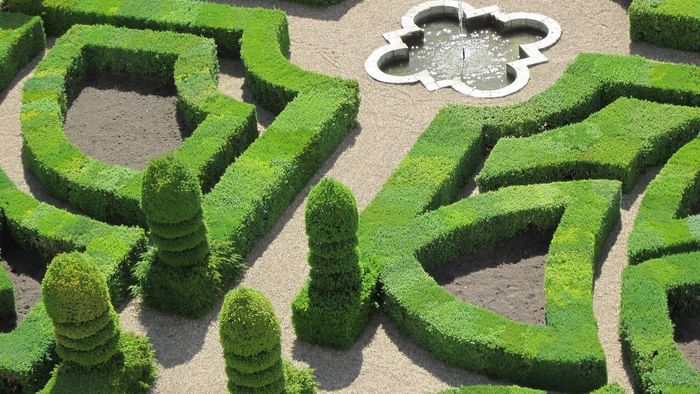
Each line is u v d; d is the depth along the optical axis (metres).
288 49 38.97
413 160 32.03
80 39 38.38
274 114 36.12
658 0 37.47
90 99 37.38
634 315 26.47
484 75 37.59
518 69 36.88
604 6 39.75
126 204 31.42
